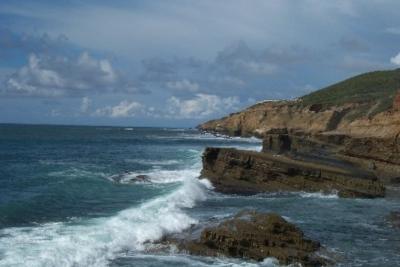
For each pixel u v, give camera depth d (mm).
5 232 20719
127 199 31562
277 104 154500
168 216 23984
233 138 139625
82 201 30297
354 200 34031
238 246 18266
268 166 37188
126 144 104562
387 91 125938
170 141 120500
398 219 26328
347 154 49156
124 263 17359
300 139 55531
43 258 16719
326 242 21125
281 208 30000
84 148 87062
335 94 151125
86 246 18578
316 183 36656
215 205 30312
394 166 45875
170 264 17359
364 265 18031
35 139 111688
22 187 35312
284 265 17391
